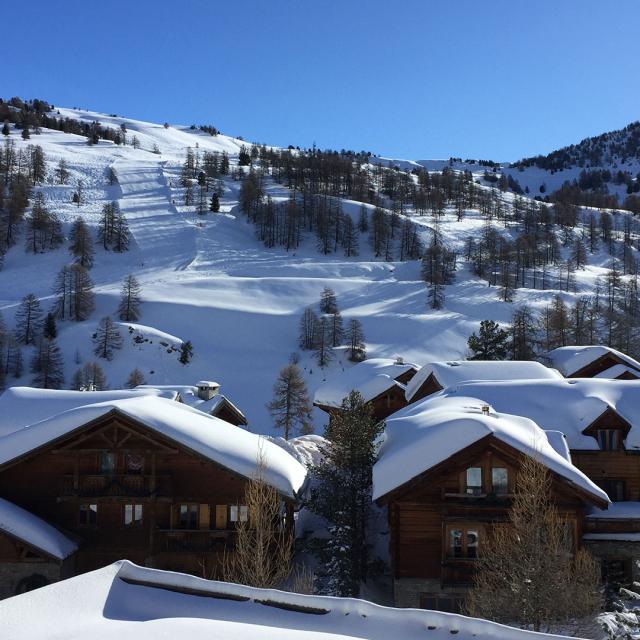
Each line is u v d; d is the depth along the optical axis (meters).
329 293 145.50
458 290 160.62
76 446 28.28
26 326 127.12
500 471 24.78
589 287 173.50
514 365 40.78
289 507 28.58
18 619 10.54
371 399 47.78
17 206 194.00
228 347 126.81
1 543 26.30
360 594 26.61
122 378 113.00
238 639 9.74
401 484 24.19
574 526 24.38
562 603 17.91
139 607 11.47
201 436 28.08
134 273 175.38
